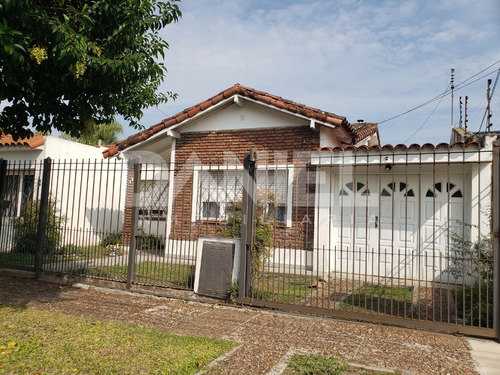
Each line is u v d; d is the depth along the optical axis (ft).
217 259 19.80
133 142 35.81
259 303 18.43
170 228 34.37
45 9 17.51
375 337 14.85
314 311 17.35
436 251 26.32
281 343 14.14
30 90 19.25
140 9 18.21
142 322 16.48
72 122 21.35
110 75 19.19
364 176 28.76
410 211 27.45
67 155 41.29
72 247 31.81
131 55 18.69
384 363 12.46
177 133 35.29
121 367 11.76
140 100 24.97
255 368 11.88
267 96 31.14
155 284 21.22
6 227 26.71
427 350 13.60
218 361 12.35
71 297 20.61
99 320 16.55
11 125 20.81
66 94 19.94
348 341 14.40
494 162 14.92
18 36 15.16
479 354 13.25
